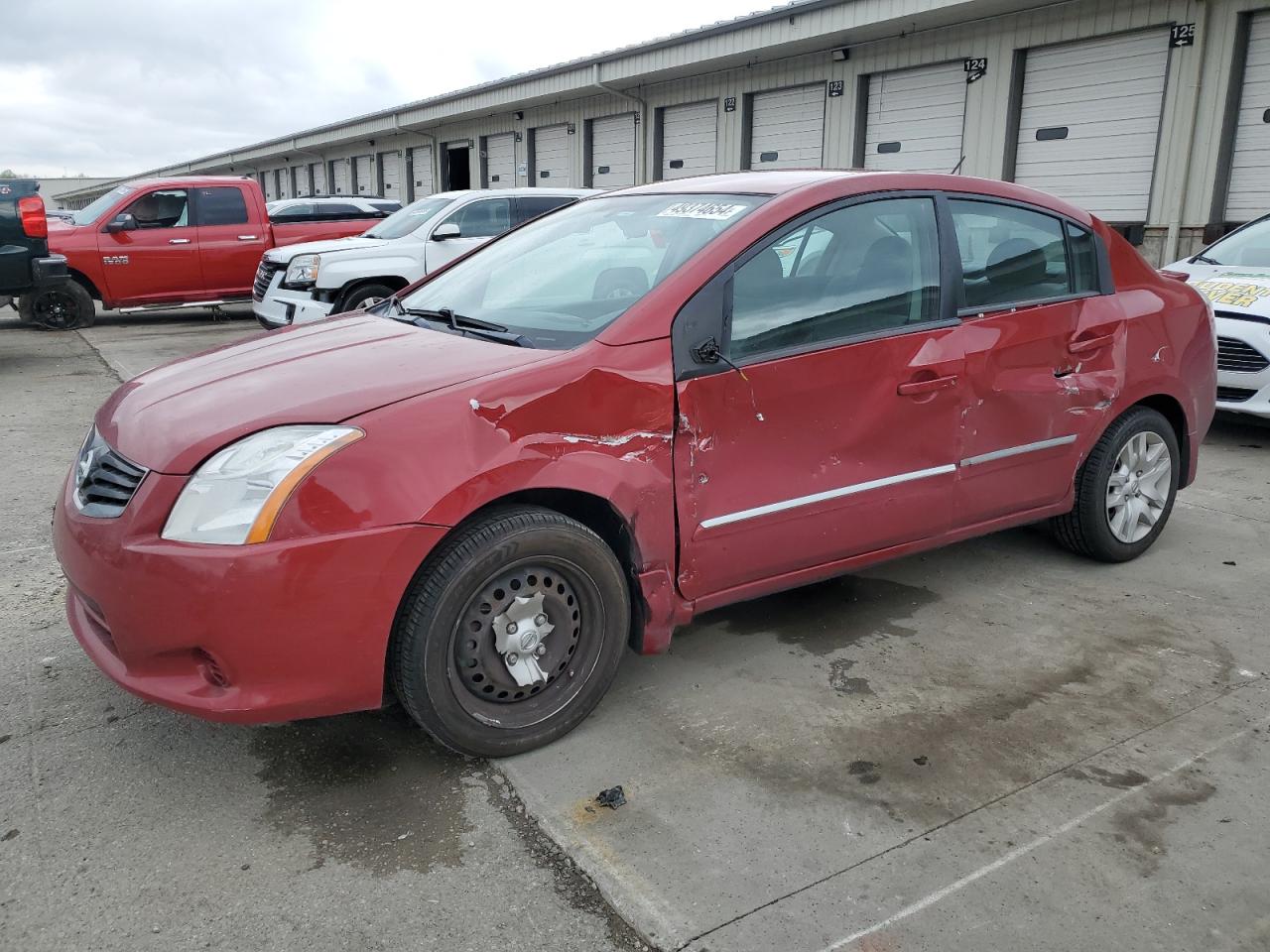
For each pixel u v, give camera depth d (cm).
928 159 1359
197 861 234
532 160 2244
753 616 375
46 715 299
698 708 305
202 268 1270
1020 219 371
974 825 247
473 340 300
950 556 436
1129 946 208
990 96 1259
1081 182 1188
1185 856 236
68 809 253
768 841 241
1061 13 1162
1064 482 392
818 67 1482
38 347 1101
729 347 294
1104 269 395
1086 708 305
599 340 279
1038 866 232
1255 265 706
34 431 679
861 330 321
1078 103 1177
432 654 255
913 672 329
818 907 218
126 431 266
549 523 265
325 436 242
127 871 230
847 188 327
